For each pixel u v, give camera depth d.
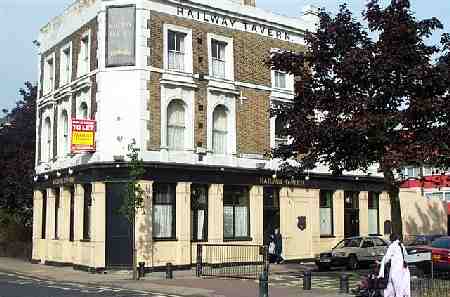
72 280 24.11
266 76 32.16
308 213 33.56
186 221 28.30
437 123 19.17
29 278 25.59
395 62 18.75
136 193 26.56
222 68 30.77
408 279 14.56
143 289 20.53
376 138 19.05
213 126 30.22
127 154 25.89
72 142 27.45
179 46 29.25
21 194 39.47
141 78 27.55
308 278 19.94
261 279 16.94
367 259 29.42
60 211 31.86
